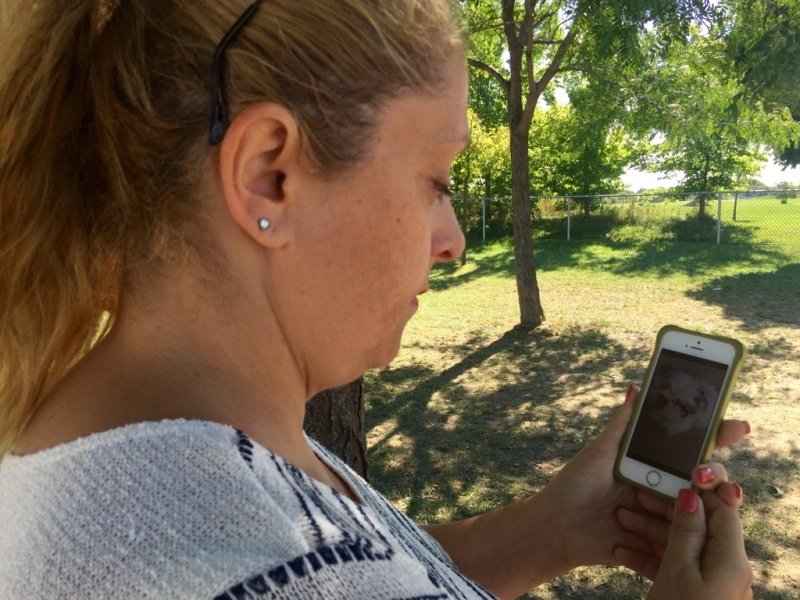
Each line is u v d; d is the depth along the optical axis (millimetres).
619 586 3928
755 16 7855
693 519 863
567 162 23438
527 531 1107
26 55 569
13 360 619
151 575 404
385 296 605
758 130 11180
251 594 396
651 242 18766
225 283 559
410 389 7496
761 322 9828
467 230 21188
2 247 584
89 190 575
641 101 10734
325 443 2652
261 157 543
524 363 8359
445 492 5145
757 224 19812
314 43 536
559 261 16547
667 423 1104
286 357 600
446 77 599
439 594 469
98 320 637
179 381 532
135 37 547
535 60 12039
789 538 4387
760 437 5918
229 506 433
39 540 437
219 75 528
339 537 446
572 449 5832
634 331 9648
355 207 574
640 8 7578
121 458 457
